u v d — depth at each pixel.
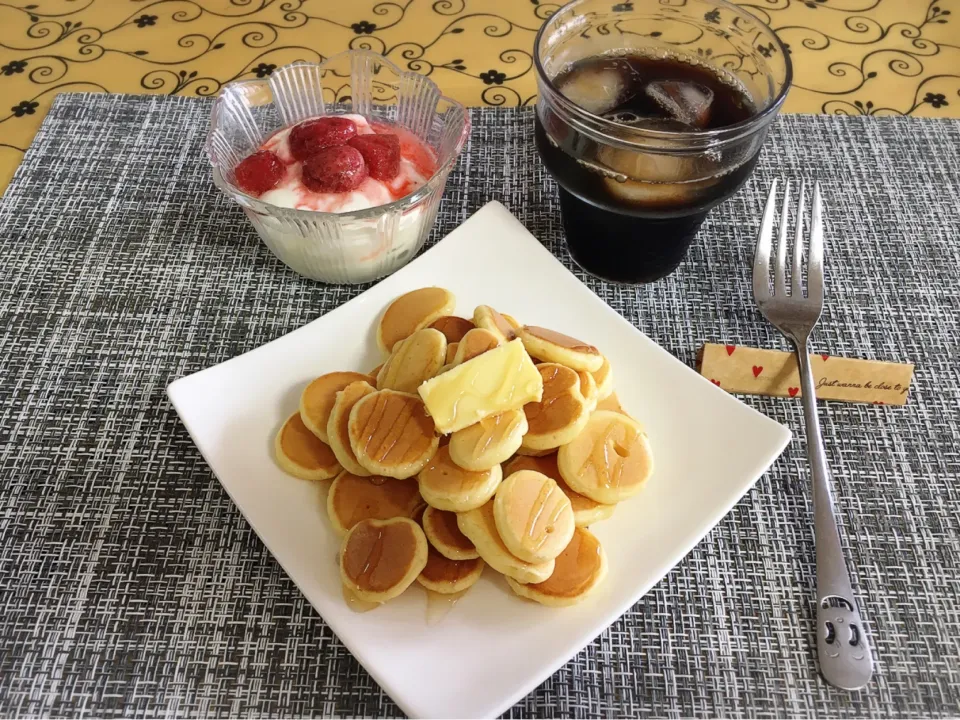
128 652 0.23
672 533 0.24
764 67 0.28
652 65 0.30
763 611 0.24
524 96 0.40
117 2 0.45
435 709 0.20
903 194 0.35
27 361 0.30
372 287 0.30
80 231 0.34
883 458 0.27
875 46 0.42
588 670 0.23
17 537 0.25
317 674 0.23
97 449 0.28
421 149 0.34
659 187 0.26
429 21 0.44
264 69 0.41
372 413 0.24
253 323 0.31
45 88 0.40
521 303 0.29
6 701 0.22
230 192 0.29
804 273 0.31
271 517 0.24
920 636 0.24
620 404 0.26
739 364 0.29
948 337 0.31
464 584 0.23
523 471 0.23
